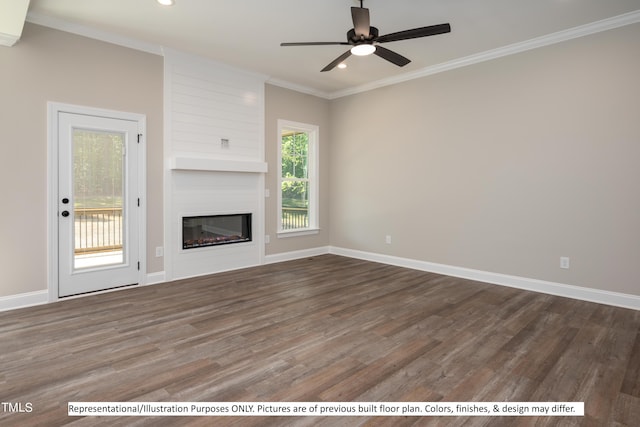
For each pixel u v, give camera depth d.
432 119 4.90
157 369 2.30
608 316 3.26
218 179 4.89
